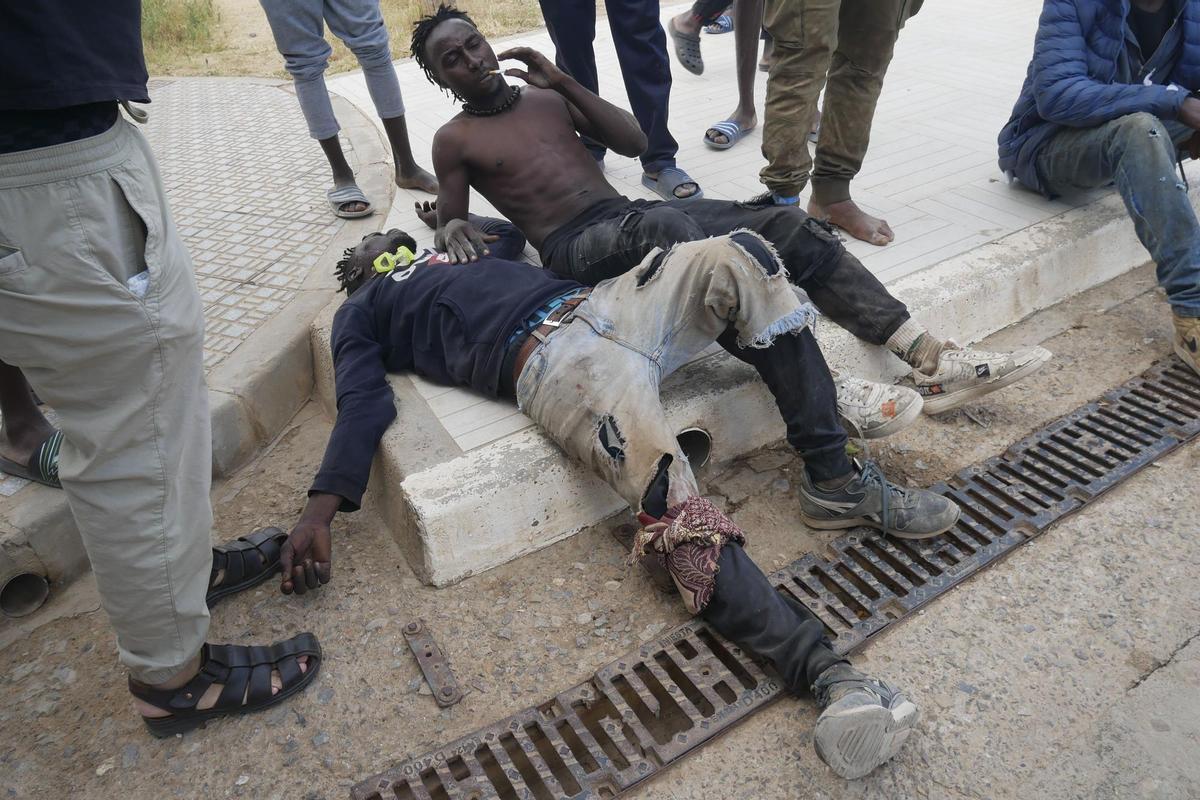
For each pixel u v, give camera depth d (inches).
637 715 84.0
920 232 140.5
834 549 98.3
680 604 92.4
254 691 82.9
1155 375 121.4
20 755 81.9
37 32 56.4
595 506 103.2
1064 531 98.1
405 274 113.5
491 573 98.3
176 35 337.1
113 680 88.9
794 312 91.7
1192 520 98.0
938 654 85.3
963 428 115.5
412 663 88.3
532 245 129.2
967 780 74.2
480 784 75.7
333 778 77.7
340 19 153.2
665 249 108.0
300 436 125.6
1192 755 74.7
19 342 62.9
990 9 264.4
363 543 103.8
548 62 125.0
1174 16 133.3
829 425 95.6
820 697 76.4
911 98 199.6
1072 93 129.0
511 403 108.7
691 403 106.7
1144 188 120.9
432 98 226.7
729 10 255.6
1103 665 83.0
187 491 72.1
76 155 60.0
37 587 98.7
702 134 187.8
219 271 148.6
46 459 99.7
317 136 158.9
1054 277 136.2
